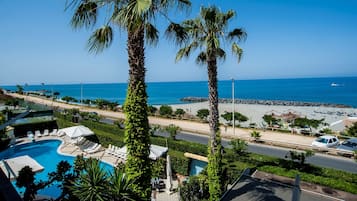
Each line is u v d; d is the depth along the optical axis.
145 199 6.63
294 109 57.62
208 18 9.91
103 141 23.73
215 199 10.73
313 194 8.64
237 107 61.69
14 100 44.41
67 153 21.30
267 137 25.56
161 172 15.91
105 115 41.00
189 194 11.93
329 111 53.38
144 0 5.09
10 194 5.29
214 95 10.57
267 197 8.02
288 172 12.44
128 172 6.64
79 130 22.69
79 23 6.38
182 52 10.84
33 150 23.06
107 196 6.54
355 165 17.31
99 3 6.08
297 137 25.53
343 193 10.47
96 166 7.27
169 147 20.22
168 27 7.86
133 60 6.23
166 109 40.75
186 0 6.77
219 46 9.70
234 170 13.77
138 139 6.46
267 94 116.19
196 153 18.16
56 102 60.47
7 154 21.53
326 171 13.67
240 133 27.84
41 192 13.25
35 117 34.44
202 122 34.94
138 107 6.37
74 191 6.79
